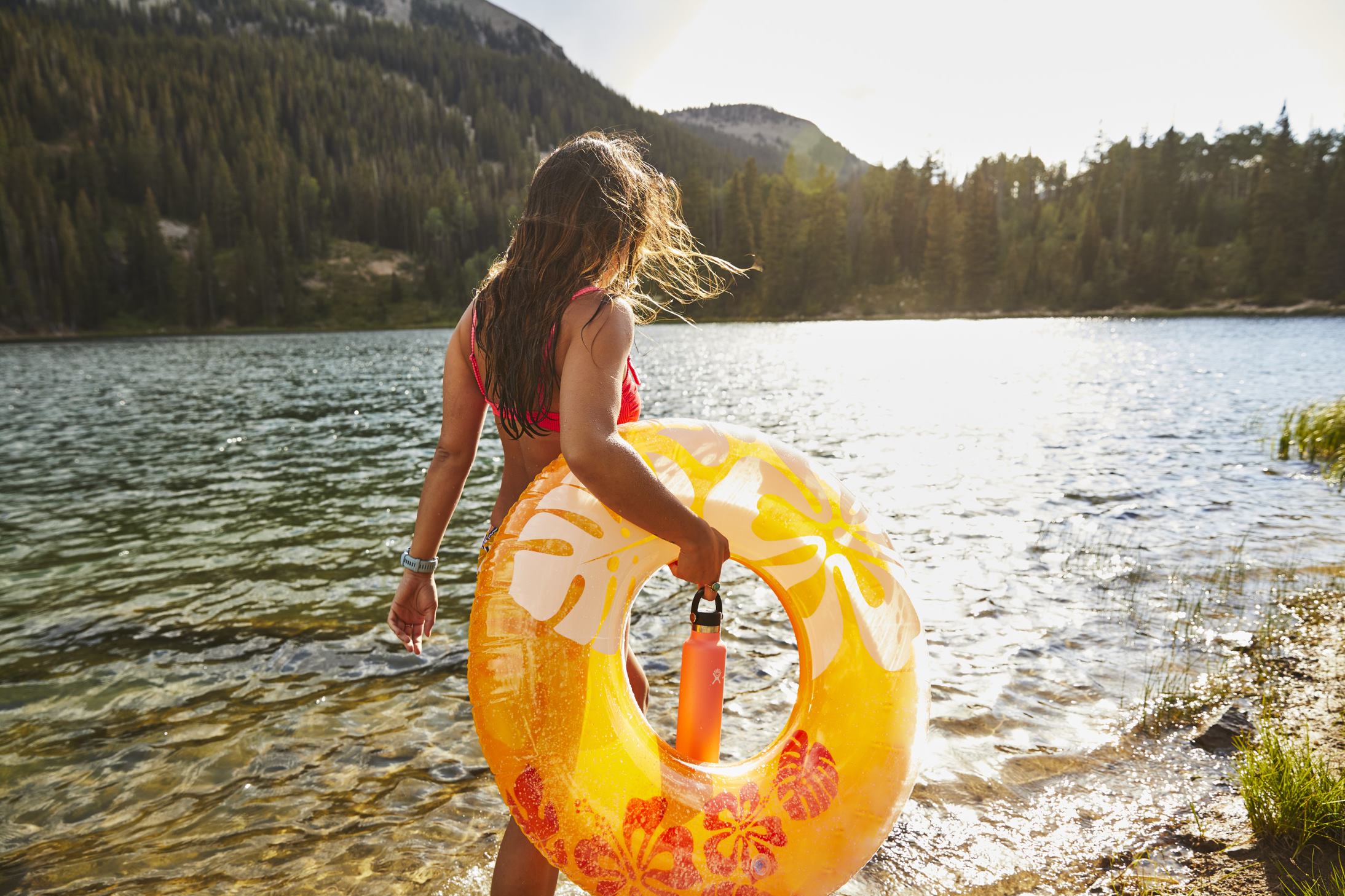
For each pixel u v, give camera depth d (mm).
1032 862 2035
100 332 100062
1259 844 2057
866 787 1344
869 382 21953
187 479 9469
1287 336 46750
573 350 1183
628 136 1451
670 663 3592
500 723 1209
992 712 2908
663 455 1362
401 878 2086
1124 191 116312
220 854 2234
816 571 1404
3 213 97438
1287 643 3490
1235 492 7176
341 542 6207
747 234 110000
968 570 4797
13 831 2393
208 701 3338
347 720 3121
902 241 118250
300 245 124125
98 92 140250
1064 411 14414
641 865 1229
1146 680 3164
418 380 27406
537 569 1242
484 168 168375
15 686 3535
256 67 174000
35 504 8125
